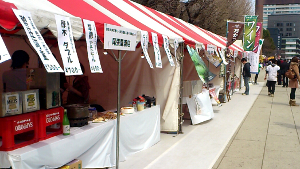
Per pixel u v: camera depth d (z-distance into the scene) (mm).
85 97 5473
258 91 15922
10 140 2844
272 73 13375
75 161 3711
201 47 7016
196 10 24062
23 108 3016
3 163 2832
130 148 5031
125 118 4758
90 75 7242
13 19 2412
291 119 8336
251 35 11758
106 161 4289
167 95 6562
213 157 5062
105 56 7059
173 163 4762
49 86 3330
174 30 6727
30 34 2475
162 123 6707
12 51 5637
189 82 7520
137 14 5910
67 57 2850
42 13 2705
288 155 5121
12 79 3330
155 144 5867
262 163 4734
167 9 22094
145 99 5832
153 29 5242
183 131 6984
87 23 3283
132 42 4160
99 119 4277
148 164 4688
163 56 6484
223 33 27453
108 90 7109
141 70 6734
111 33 3660
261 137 6395
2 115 2807
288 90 16281
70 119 3885
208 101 8266
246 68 14102
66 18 2969
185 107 8617
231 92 13727
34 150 2947
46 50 2562
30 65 5969
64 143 3371
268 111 9703
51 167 3236
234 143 5945
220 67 11242
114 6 5297
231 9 27031
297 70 10602
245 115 9078
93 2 4652
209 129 7211
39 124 3209
